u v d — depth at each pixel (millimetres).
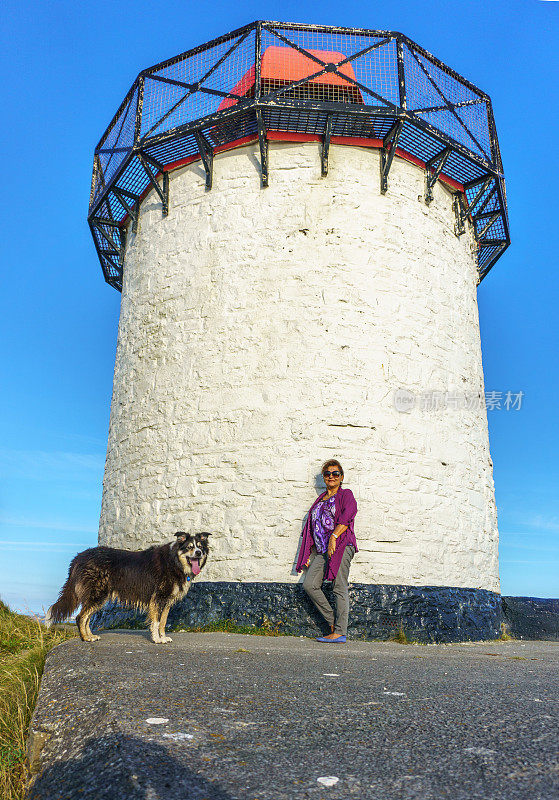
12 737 3443
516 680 3598
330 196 8305
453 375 8680
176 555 5484
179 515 7758
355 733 2209
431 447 8047
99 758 1937
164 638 5438
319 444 7445
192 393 8117
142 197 9727
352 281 8047
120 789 1683
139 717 2285
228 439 7707
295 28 8156
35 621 8125
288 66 8695
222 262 8398
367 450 7547
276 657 4473
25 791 2225
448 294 8984
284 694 2877
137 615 7672
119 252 10297
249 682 3186
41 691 3002
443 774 1800
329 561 6535
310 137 8469
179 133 8445
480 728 2285
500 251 10891
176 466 7977
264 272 8133
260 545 7203
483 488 8812
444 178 9289
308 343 7758
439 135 8383
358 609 6957
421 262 8648
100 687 2820
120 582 5695
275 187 8398
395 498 7535
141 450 8453
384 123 8172
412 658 4867
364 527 7293
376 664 4270
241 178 8609
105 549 5848
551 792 1661
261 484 7395
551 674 4008
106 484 9211
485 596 8242
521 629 9086
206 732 2150
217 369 8023
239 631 6797
